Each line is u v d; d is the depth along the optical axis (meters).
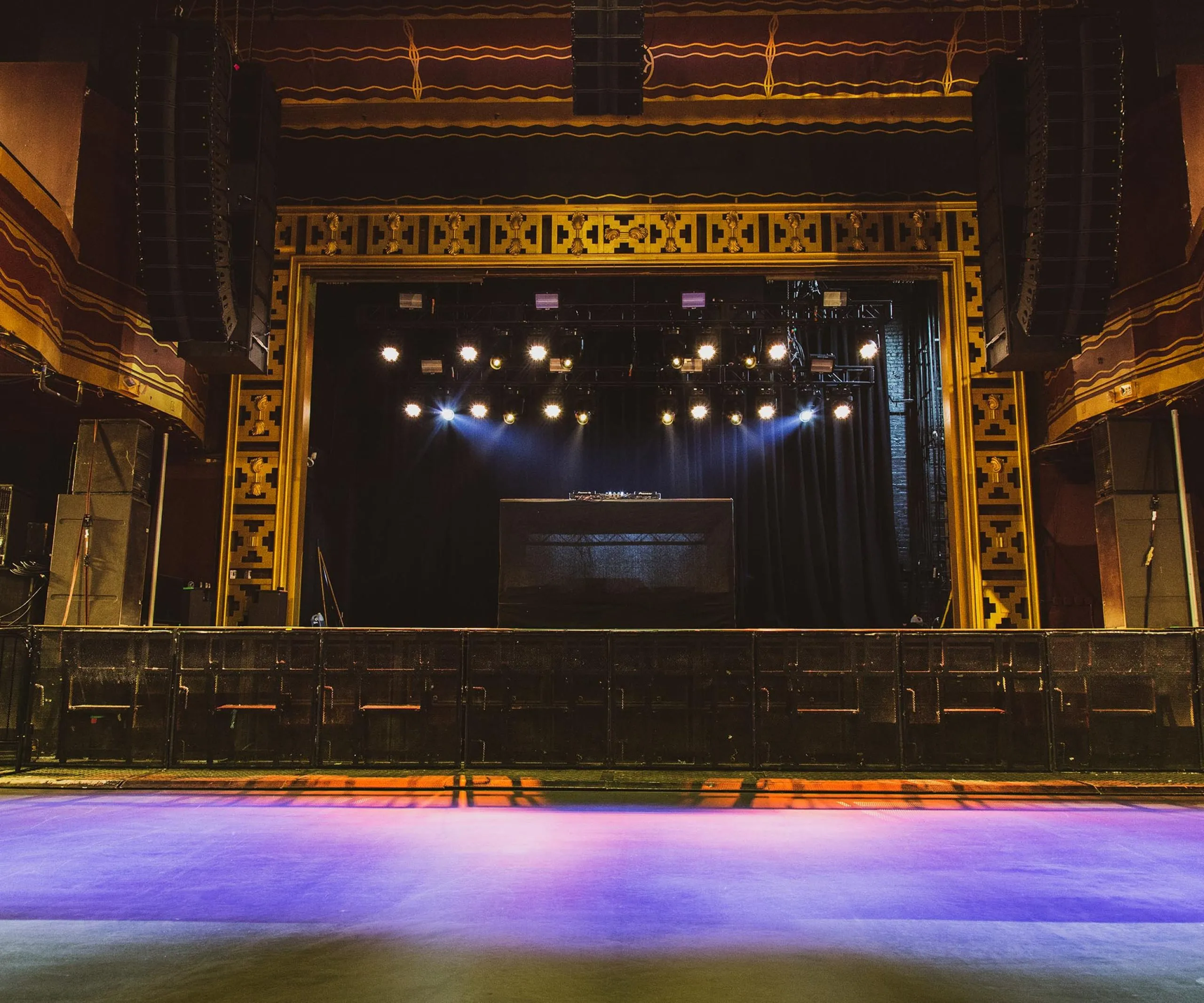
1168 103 11.31
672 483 19.30
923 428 18.48
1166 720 9.13
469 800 8.13
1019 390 13.76
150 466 12.72
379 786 8.58
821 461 19.34
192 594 13.34
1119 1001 3.47
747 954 3.99
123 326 11.74
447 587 18.77
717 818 7.38
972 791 8.54
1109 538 12.16
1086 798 8.41
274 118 11.38
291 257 13.99
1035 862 5.77
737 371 18.81
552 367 17.17
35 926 4.39
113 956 3.95
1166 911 4.68
